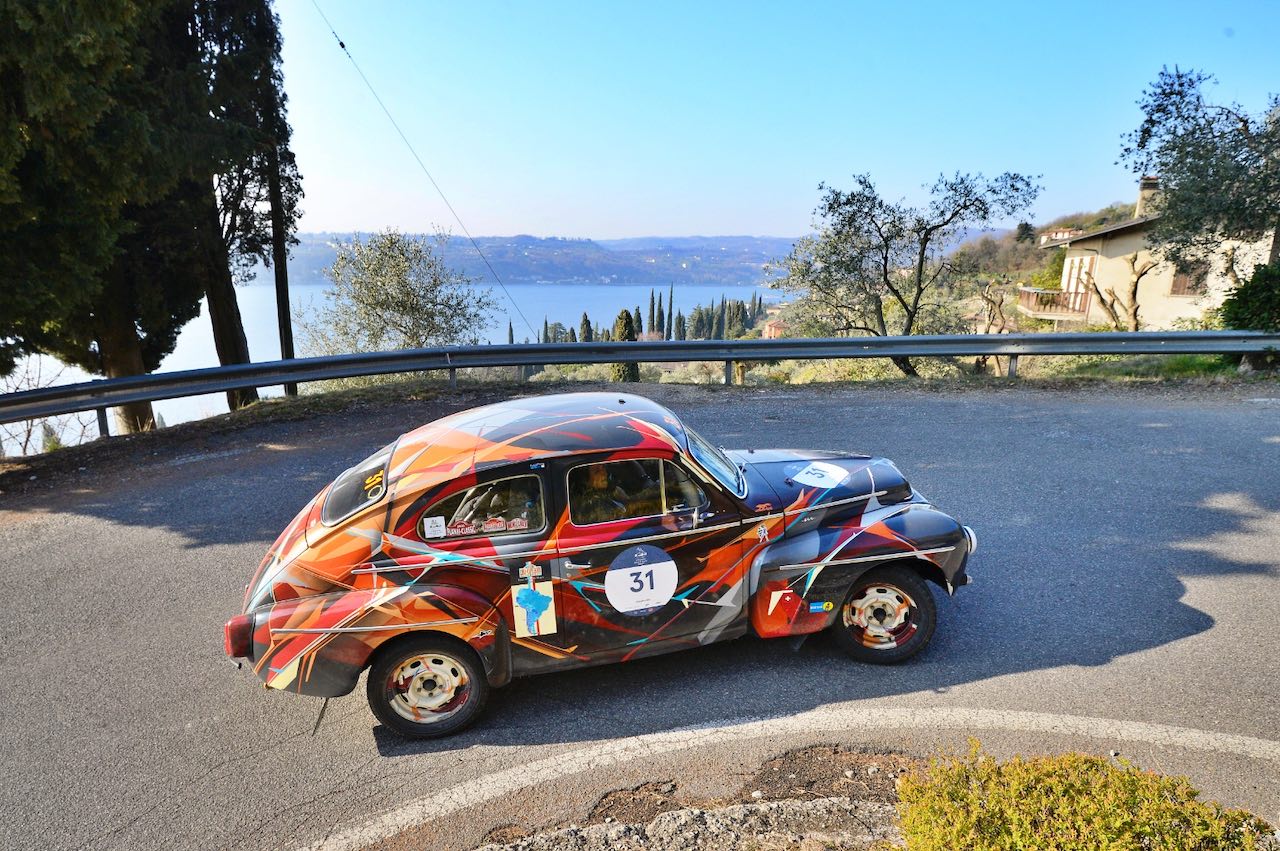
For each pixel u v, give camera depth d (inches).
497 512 172.6
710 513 181.5
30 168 370.6
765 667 193.8
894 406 447.2
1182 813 100.7
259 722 183.0
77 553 284.5
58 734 179.9
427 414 458.9
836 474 205.2
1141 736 157.4
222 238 739.4
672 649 185.6
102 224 396.8
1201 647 188.5
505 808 149.6
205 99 571.2
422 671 172.4
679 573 180.7
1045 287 1551.4
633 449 177.8
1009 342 513.0
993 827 102.8
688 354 528.7
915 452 354.0
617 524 176.1
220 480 358.0
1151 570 230.2
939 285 927.7
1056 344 508.7
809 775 152.3
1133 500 285.0
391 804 153.1
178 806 155.2
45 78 322.0
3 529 314.8
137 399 433.4
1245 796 139.4
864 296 818.8
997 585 226.7
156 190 462.0
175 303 732.7
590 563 174.2
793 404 461.7
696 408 457.1
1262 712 163.2
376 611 165.2
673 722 173.6
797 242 818.2
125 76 435.2
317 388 894.4
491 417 197.5
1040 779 109.7
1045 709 168.2
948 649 195.6
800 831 135.9
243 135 616.1
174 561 272.5
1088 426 387.2
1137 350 503.2
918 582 187.2
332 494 188.1
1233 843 98.6
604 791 152.6
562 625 175.9
